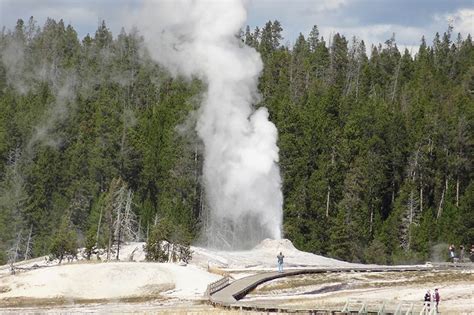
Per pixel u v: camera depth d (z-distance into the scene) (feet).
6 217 558.56
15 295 291.38
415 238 515.09
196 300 274.98
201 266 362.53
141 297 289.74
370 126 591.37
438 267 368.27
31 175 590.14
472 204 525.34
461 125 589.73
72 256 401.49
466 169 580.71
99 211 538.47
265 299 276.21
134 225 553.23
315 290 300.20
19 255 545.03
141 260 397.19
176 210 556.92
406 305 237.25
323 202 542.98
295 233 527.40
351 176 555.28
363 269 346.33
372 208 554.05
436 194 574.97
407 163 585.22
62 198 591.78
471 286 303.68
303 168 560.61
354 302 244.83
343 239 512.63
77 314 244.42
